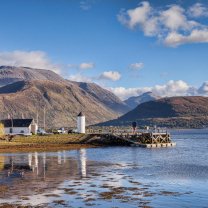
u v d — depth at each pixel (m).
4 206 30.05
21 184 39.72
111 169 53.38
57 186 38.56
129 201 31.77
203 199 32.62
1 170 52.66
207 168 54.56
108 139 119.44
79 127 141.38
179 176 45.88
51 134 133.62
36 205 30.38
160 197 33.31
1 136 124.44
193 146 114.56
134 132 130.00
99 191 35.97
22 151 92.06
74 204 30.70
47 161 65.88
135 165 58.97
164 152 89.06
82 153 85.75
